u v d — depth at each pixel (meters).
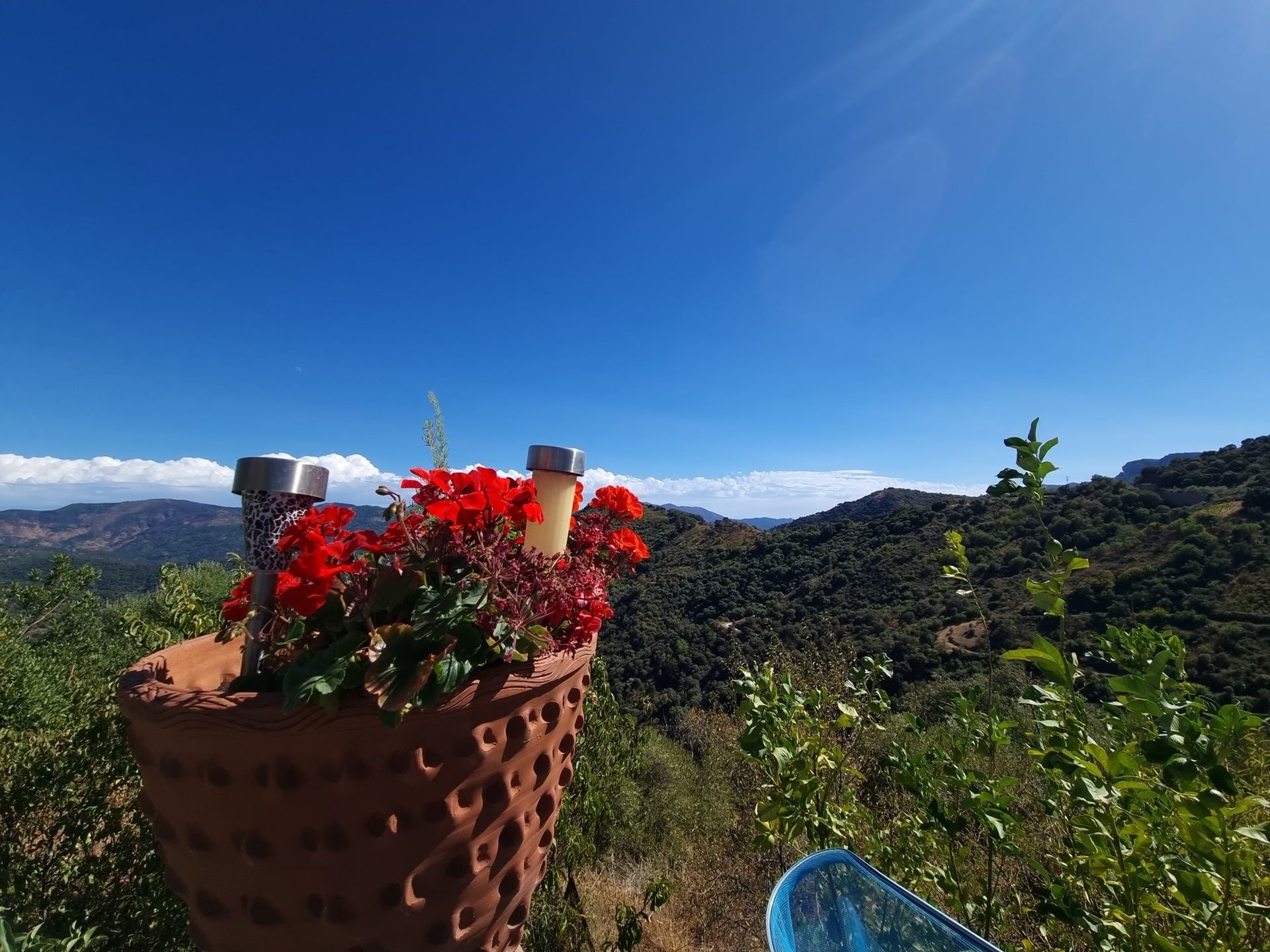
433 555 0.96
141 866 1.76
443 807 0.86
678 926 3.42
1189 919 1.26
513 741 0.92
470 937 0.95
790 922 0.92
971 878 2.04
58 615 8.70
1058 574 1.53
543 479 1.17
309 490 0.94
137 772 1.84
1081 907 1.41
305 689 0.74
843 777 2.48
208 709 0.74
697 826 5.84
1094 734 1.52
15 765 1.82
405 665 0.81
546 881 2.21
